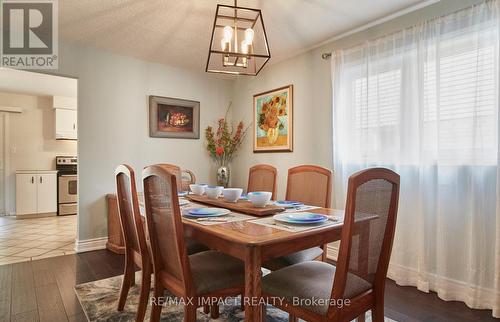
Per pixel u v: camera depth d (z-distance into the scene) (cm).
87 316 198
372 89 281
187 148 432
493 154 212
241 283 156
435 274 242
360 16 271
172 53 368
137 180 384
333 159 317
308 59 351
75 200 583
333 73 314
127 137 377
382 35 279
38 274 274
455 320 198
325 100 331
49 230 450
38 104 586
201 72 443
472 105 219
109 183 363
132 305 213
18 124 570
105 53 359
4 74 429
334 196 314
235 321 194
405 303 222
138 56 379
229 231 140
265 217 174
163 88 408
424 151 244
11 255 330
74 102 598
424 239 244
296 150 365
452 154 229
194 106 438
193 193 257
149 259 180
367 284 137
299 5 253
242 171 456
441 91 234
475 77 217
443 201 233
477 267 216
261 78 421
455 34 228
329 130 326
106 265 298
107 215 360
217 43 334
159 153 405
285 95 378
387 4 252
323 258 213
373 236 133
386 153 270
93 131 352
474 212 218
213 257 176
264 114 413
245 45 213
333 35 312
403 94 259
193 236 159
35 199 545
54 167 598
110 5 254
